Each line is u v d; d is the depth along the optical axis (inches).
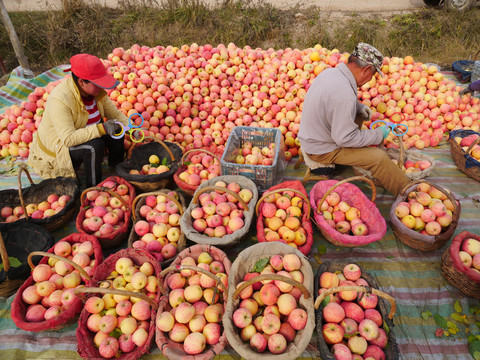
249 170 154.6
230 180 152.0
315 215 136.2
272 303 106.6
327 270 118.6
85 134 149.7
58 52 334.3
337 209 142.8
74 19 351.3
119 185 155.2
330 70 142.2
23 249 135.2
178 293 110.1
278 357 91.6
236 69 223.0
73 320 112.0
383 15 359.9
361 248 141.3
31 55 333.1
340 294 111.0
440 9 361.4
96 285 113.4
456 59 315.6
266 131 177.9
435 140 196.2
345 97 133.6
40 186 156.3
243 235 130.3
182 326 103.0
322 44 332.8
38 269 116.1
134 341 101.9
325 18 354.3
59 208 149.9
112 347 99.3
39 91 204.1
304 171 187.0
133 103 207.8
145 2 368.2
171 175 161.9
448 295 124.0
